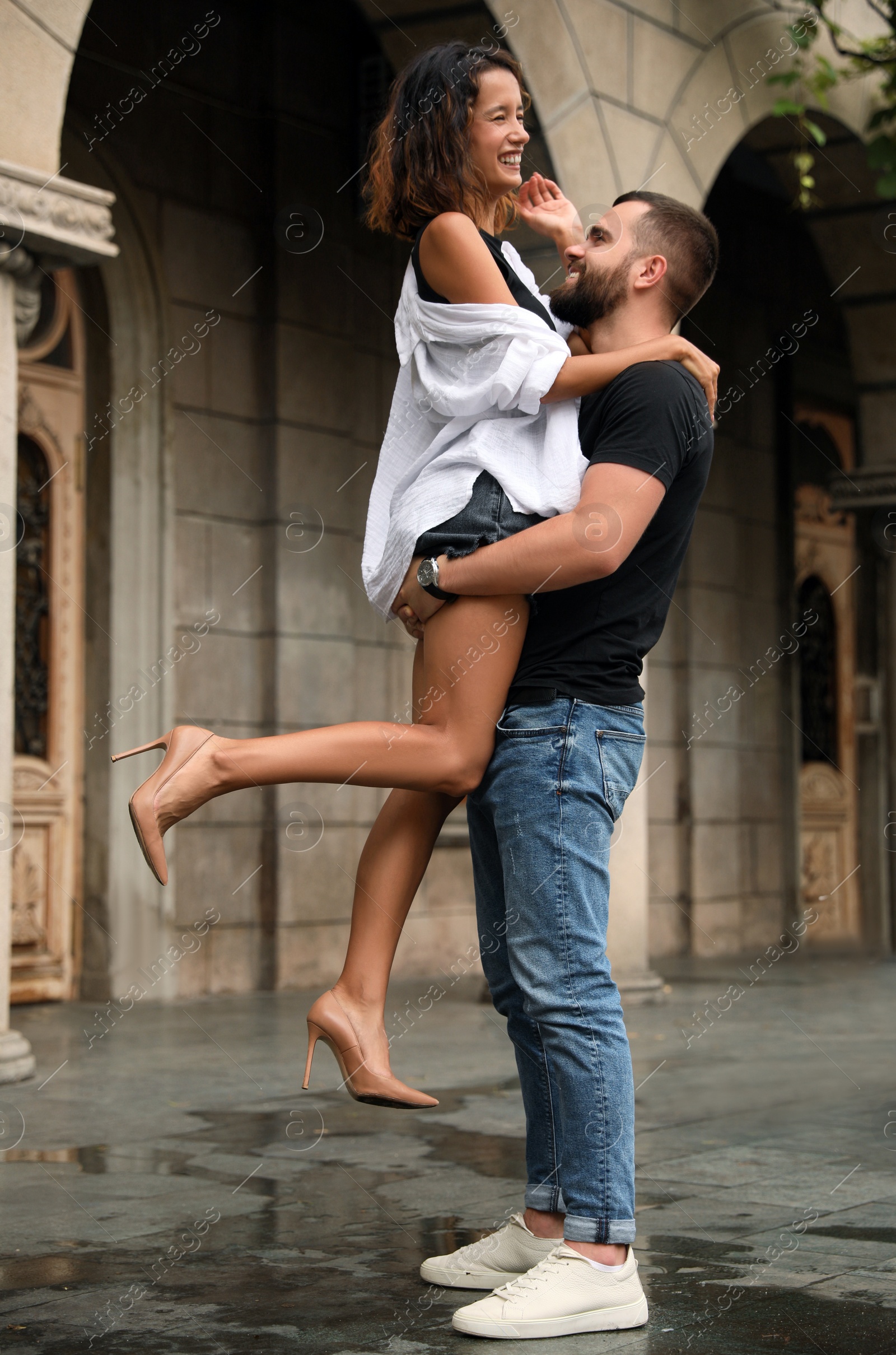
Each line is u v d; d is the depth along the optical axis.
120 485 7.37
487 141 2.54
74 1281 2.62
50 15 4.99
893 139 7.91
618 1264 2.36
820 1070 5.20
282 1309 2.44
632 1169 2.39
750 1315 2.39
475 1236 2.93
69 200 5.00
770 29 7.77
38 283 5.07
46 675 7.20
